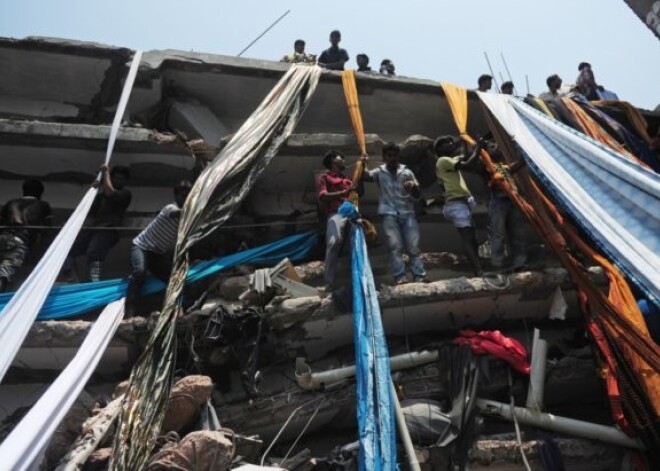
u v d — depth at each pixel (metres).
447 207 8.69
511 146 8.94
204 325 7.03
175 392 6.24
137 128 9.06
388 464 5.83
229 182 7.93
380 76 10.27
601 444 7.05
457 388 7.07
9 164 9.11
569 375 7.55
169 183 9.59
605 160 7.59
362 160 8.55
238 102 10.45
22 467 4.62
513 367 7.29
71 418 6.24
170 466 5.29
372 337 6.71
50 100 10.02
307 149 9.03
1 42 9.17
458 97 10.23
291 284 7.61
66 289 7.52
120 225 8.48
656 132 11.82
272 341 7.39
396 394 7.02
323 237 8.76
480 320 8.17
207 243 8.61
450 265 8.73
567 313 8.49
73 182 9.41
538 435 7.01
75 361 6.03
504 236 8.62
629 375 6.92
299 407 7.01
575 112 10.51
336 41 13.33
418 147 9.50
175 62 9.70
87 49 9.41
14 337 6.13
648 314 7.48
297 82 9.53
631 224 6.88
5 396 7.20
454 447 6.76
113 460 5.35
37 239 8.31
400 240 8.17
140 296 7.75
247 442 6.32
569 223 8.62
